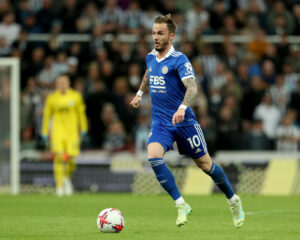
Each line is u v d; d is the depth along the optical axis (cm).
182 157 5572
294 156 5653
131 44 6312
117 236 2300
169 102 2462
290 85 6312
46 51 6194
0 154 5275
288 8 7150
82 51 6228
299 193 5431
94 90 6000
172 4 7012
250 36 6562
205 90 5972
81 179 5500
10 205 4088
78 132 5281
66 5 6625
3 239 2244
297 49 6519
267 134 6003
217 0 7238
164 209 3781
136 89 6012
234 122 5800
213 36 6481
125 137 5706
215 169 2483
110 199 4694
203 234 2364
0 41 6262
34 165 5459
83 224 2850
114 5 6806
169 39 2459
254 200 4616
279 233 2425
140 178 5434
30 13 6850
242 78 6206
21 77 6116
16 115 5231
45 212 3569
